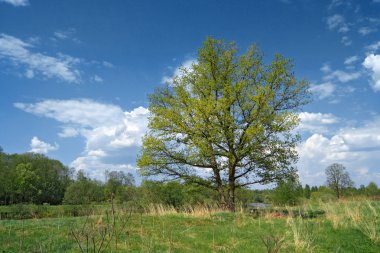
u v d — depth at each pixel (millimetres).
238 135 23609
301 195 40125
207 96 24875
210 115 23703
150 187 28047
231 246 12375
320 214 20156
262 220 17312
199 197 31281
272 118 22953
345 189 50781
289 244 12367
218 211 20438
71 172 100375
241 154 23266
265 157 23938
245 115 23828
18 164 77750
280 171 24234
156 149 25188
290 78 23922
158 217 16922
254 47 24891
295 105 24219
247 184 25188
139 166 25312
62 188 84812
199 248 12031
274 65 23953
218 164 25172
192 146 23656
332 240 13008
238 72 24750
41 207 25594
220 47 25359
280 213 20422
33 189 71438
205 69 24875
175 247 11859
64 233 12328
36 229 13125
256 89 22906
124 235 12477
